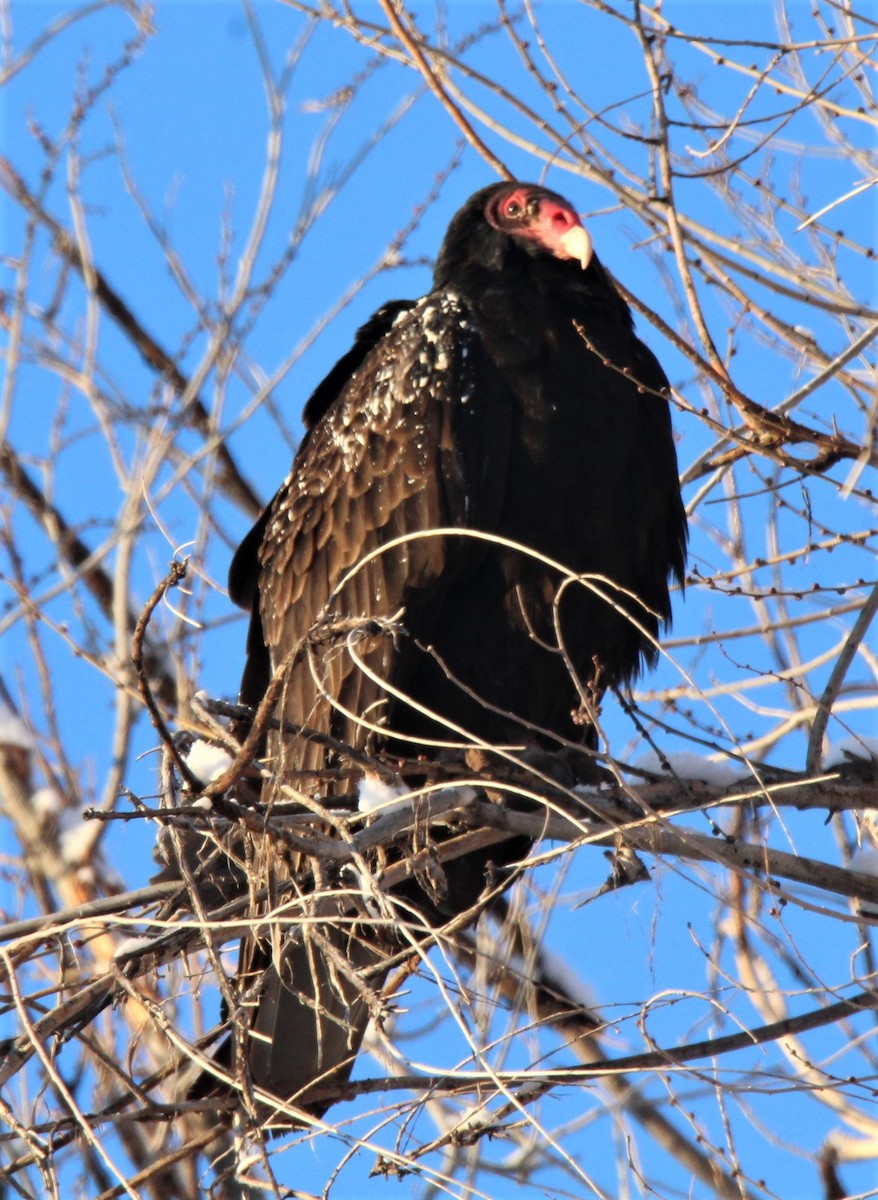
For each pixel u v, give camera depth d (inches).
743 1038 306.2
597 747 405.7
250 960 343.0
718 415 377.4
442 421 374.3
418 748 374.3
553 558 372.2
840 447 340.2
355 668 368.5
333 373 413.7
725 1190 325.1
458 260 403.5
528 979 291.4
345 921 275.0
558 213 391.9
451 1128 281.3
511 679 378.0
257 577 419.8
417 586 371.6
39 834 483.2
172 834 284.2
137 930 308.3
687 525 396.2
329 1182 266.7
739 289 346.6
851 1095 278.5
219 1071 263.7
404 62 364.8
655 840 300.8
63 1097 278.8
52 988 276.5
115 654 464.1
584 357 378.3
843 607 378.3
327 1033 333.7
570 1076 284.4
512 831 314.7
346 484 385.4
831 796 326.3
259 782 370.6
